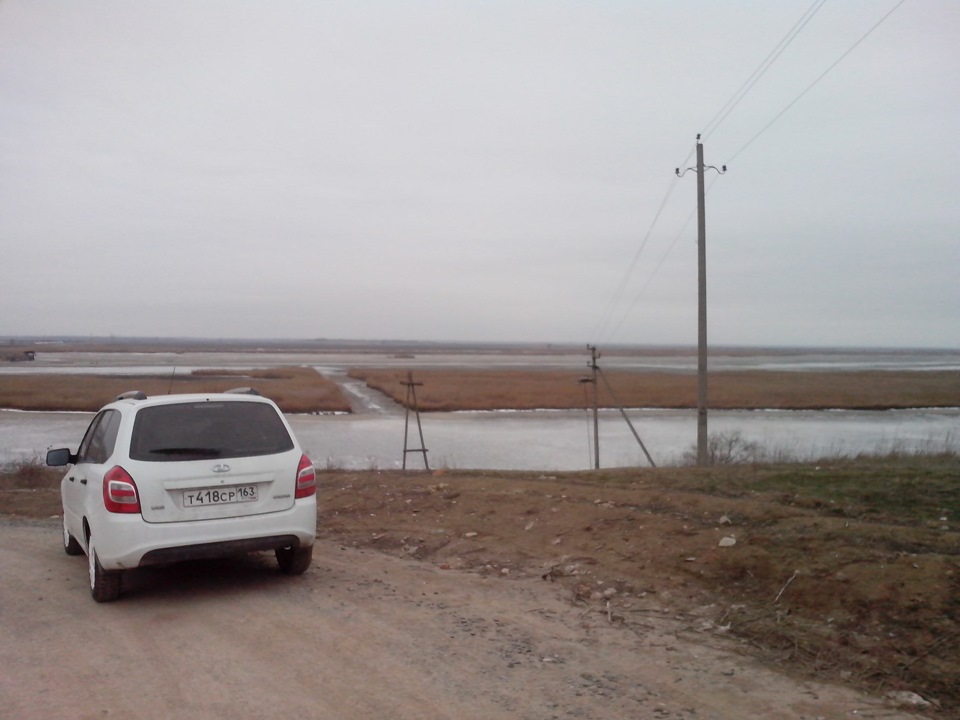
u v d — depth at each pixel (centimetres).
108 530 673
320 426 3419
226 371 7150
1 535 1074
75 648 574
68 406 4025
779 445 2553
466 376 7050
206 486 695
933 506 801
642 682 495
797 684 489
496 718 441
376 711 452
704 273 2025
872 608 562
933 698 458
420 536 956
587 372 8144
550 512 956
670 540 778
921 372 8631
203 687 492
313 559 875
